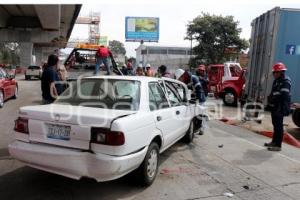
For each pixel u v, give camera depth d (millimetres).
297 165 6090
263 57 11250
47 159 4012
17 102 13453
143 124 4383
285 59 11070
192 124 7387
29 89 20219
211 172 5484
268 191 4770
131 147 4059
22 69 47844
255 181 5148
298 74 11211
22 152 4184
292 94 11297
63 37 63094
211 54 41438
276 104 7152
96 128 3873
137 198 4320
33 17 44219
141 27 48906
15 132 4410
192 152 6668
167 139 5398
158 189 4641
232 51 42062
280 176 5438
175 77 9555
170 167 5645
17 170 5160
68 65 12867
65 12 38875
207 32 41375
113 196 4352
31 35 47438
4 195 4270
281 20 10891
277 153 6902
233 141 7867
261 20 11867
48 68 6152
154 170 4844
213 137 8203
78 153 3865
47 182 4727
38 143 4199
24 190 4438
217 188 4789
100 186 4648
